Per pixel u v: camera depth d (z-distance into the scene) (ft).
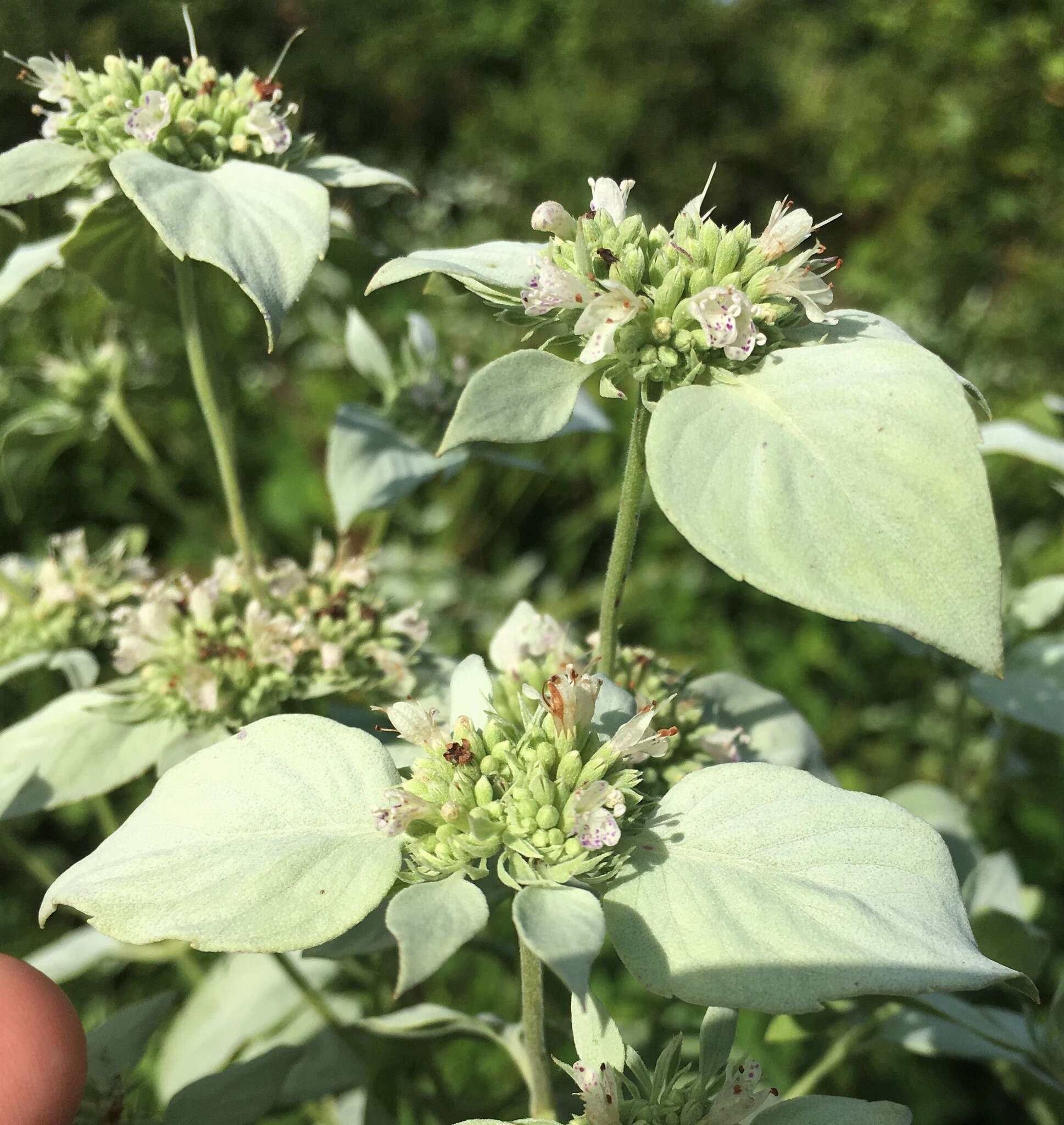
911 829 0.31
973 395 0.35
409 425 0.68
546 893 0.30
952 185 2.48
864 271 2.33
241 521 0.56
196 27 2.62
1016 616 0.70
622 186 0.40
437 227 2.07
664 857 0.32
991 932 0.54
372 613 0.56
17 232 0.61
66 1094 0.38
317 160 0.53
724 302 0.35
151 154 0.45
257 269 0.41
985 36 2.56
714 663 1.29
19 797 0.50
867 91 2.79
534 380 0.34
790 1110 0.35
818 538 0.29
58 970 0.68
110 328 0.73
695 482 0.30
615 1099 0.34
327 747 0.35
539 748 0.34
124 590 0.65
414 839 0.33
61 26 2.30
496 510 1.50
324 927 0.30
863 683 1.30
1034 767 0.85
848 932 0.29
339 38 2.98
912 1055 0.90
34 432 0.75
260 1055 0.49
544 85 2.98
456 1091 0.82
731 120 3.08
